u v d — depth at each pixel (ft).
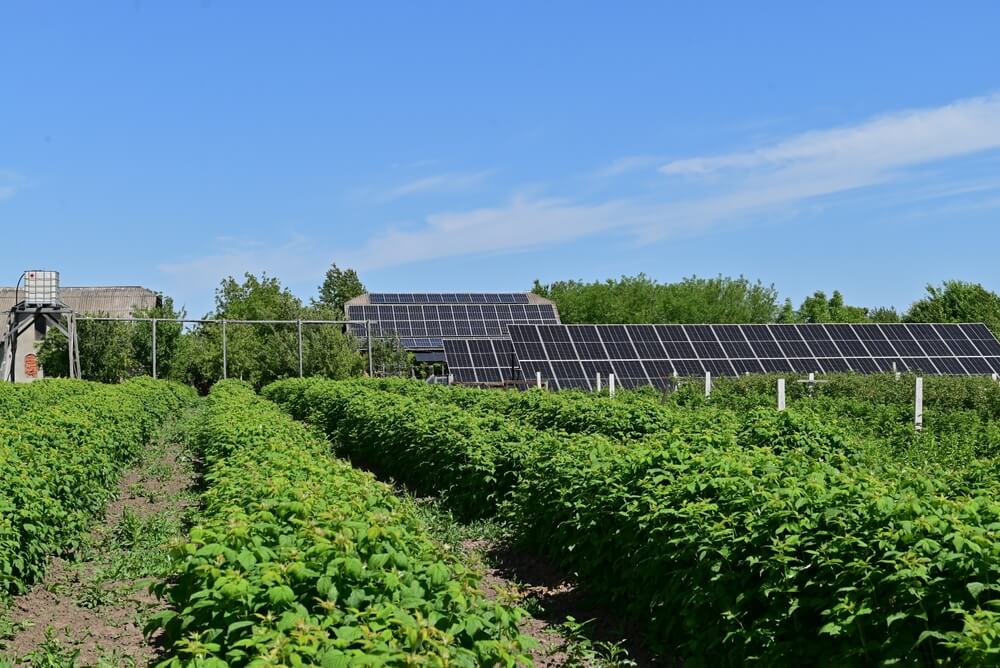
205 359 148.77
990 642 14.64
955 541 17.16
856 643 17.79
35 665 23.07
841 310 268.41
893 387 75.25
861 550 19.07
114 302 199.21
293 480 27.14
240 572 17.08
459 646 15.48
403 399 63.26
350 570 16.37
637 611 25.88
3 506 28.71
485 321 171.01
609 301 230.48
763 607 21.03
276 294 208.85
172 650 19.25
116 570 33.65
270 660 13.04
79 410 55.26
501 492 41.45
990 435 49.29
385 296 187.32
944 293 213.25
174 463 65.21
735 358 106.11
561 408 53.62
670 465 27.30
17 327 134.82
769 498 22.06
